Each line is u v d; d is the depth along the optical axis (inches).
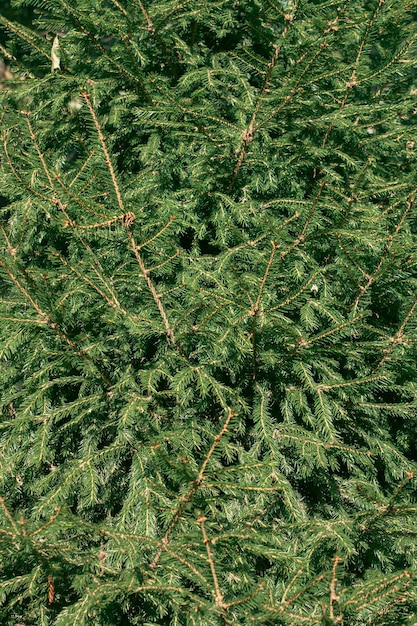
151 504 81.5
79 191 104.9
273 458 96.7
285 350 101.8
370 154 131.1
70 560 86.3
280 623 80.7
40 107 117.4
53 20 108.9
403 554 107.7
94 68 124.9
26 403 96.1
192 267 107.8
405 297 113.4
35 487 97.7
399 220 113.0
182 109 108.3
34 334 96.3
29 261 123.0
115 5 120.5
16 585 85.3
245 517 97.0
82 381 101.4
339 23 108.3
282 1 115.9
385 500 92.0
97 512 110.7
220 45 140.1
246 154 112.3
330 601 70.3
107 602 76.4
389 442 112.1
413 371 103.0
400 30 125.6
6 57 126.1
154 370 97.6
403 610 86.1
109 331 110.2
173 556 76.7
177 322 95.5
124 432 102.1
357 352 104.9
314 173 129.6
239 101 114.6
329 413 98.6
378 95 130.0
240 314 96.4
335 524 94.7
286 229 110.7
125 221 88.6
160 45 125.5
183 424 103.1
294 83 103.4
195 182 115.5
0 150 107.7
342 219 106.4
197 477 74.5
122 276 106.7
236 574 88.8
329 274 118.0
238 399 103.8
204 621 78.2
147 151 118.3
